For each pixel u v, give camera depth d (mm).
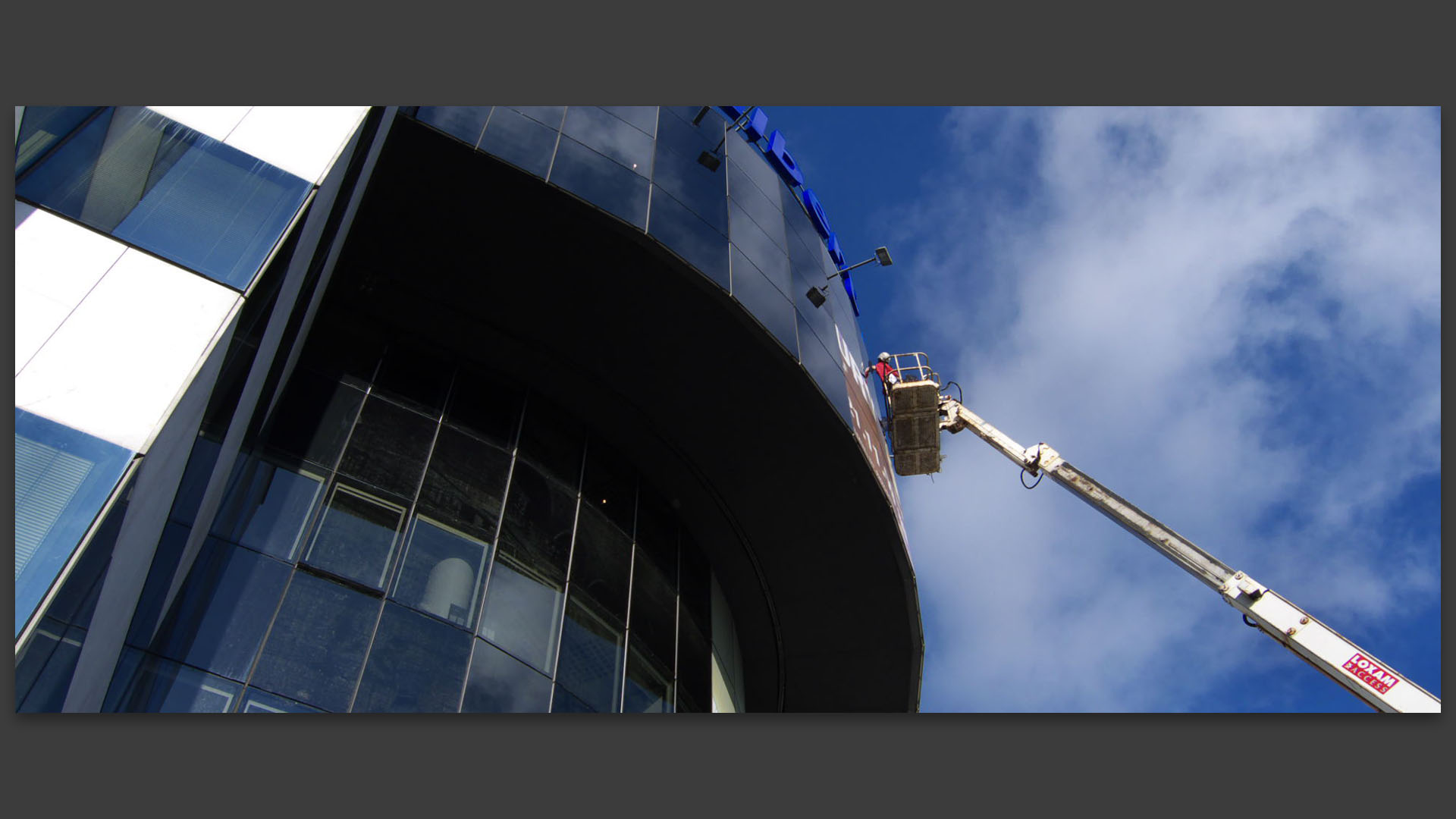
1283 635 24188
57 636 8797
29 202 10758
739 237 24297
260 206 12750
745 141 28922
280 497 16344
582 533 20906
